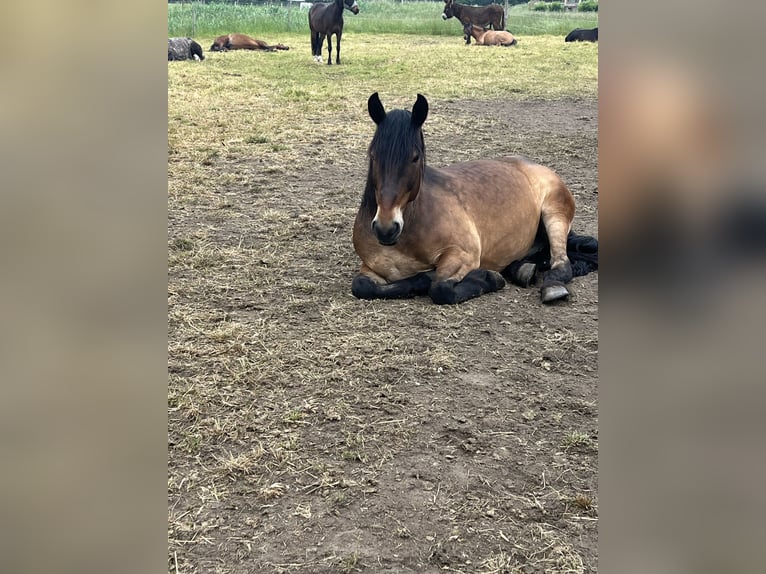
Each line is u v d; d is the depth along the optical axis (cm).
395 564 186
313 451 238
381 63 1395
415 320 346
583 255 428
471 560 188
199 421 256
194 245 459
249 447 241
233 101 967
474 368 299
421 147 339
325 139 766
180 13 2128
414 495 215
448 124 840
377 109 345
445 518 205
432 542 195
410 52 1589
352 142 755
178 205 546
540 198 425
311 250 455
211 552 191
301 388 281
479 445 243
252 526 202
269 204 553
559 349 319
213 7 2250
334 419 258
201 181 609
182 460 234
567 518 205
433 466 230
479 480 223
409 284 373
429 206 363
